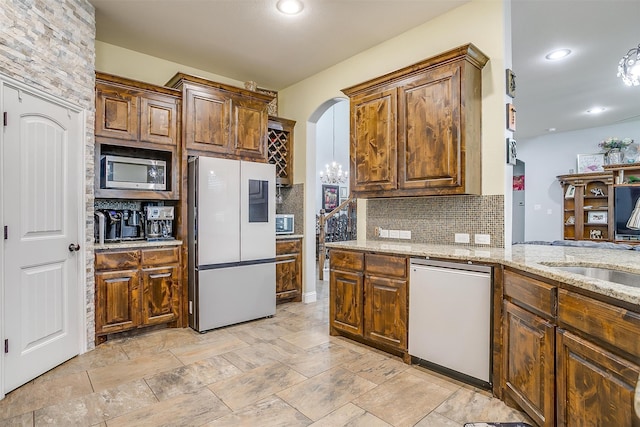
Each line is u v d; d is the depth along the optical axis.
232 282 3.49
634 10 3.04
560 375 1.54
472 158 2.64
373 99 3.10
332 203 9.62
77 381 2.31
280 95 4.83
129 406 2.02
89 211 2.82
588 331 1.38
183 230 3.45
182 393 2.17
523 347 1.83
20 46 2.21
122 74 3.59
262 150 3.97
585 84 4.77
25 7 2.24
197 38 3.41
